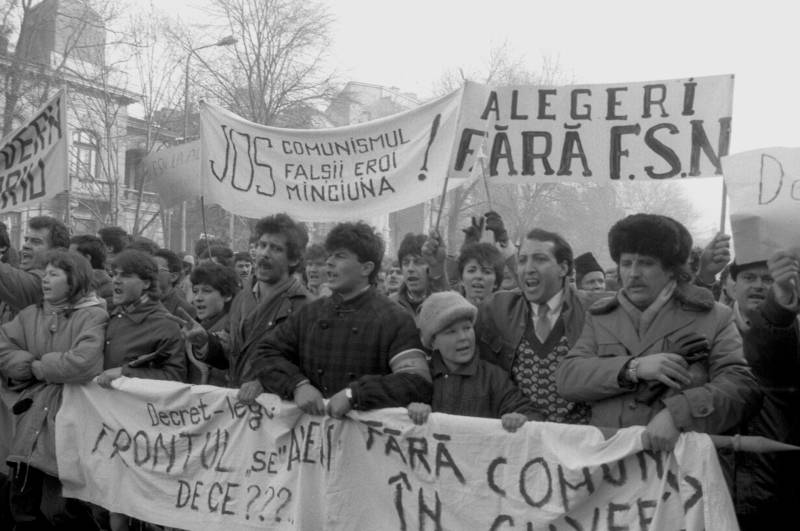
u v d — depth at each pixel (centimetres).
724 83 500
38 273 593
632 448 335
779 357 340
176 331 512
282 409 424
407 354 396
